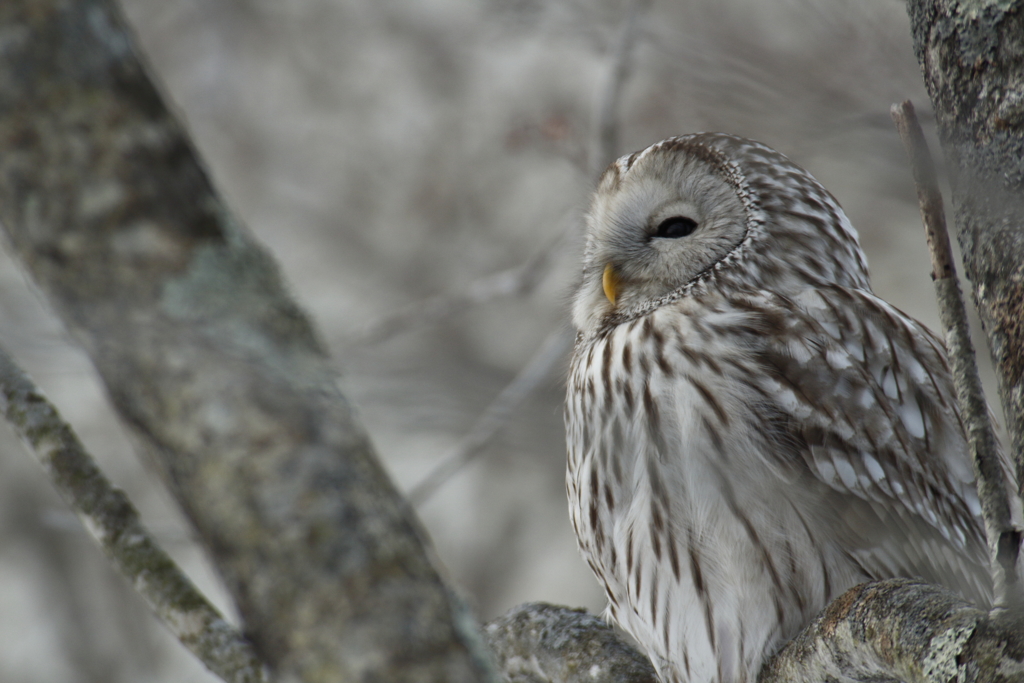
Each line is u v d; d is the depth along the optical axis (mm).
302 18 26094
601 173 10609
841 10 13836
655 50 14242
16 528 28000
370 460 2939
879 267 20844
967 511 8438
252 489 2822
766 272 8930
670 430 8055
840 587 7891
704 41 14148
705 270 9102
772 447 7891
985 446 4379
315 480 2846
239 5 26156
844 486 7914
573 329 11031
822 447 7949
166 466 2885
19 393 4324
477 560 24453
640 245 9469
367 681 2799
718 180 9305
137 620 27438
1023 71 4445
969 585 8336
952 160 4707
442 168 24594
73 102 2777
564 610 8891
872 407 8117
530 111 16234
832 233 9250
